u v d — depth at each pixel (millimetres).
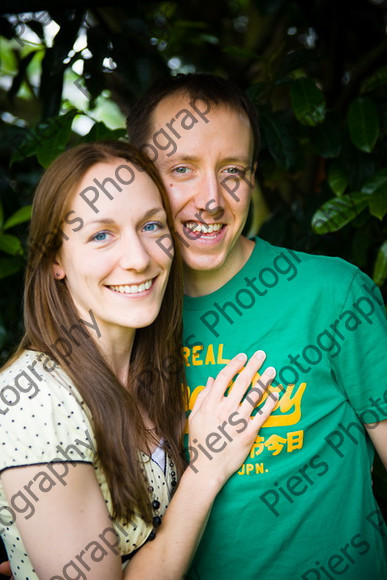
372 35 2748
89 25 2143
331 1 2482
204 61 2852
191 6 3062
